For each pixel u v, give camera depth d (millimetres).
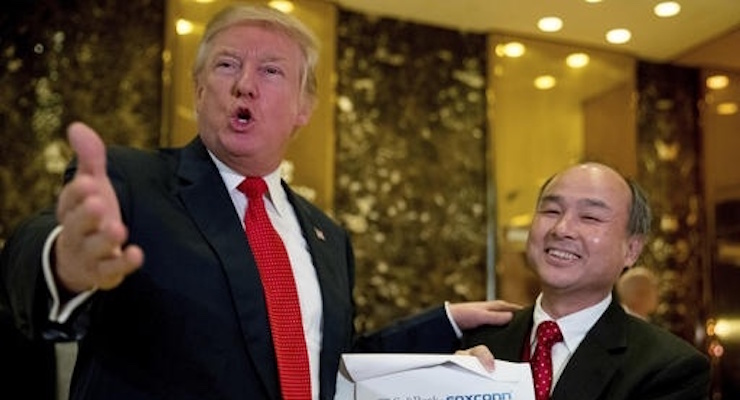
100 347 1482
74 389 1510
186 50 4117
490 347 2068
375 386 1756
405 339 2096
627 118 4980
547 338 1976
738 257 5098
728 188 5109
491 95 4777
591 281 1967
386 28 4707
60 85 3992
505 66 4824
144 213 1523
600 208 1994
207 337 1493
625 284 4395
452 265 4633
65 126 3963
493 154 4727
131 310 1482
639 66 5191
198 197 1604
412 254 4566
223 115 1649
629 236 2061
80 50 4047
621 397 1825
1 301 1359
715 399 4977
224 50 1687
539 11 4590
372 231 4512
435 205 4652
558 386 1875
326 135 4379
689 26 4703
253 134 1654
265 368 1525
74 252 1106
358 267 4457
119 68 4102
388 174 4586
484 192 4750
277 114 1682
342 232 2000
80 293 1195
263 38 1695
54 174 3920
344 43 4605
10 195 3855
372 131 4590
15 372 2355
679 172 5180
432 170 4672
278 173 1817
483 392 1763
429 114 4715
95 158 1084
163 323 1479
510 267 4656
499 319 2123
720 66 5125
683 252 5113
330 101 4410
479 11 4625
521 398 1774
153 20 4188
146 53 4156
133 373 1466
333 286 1769
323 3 4445
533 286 4660
